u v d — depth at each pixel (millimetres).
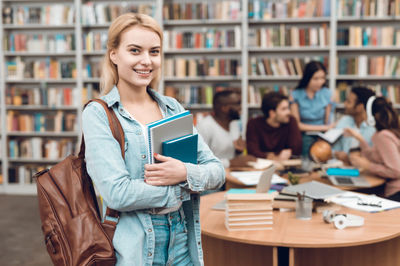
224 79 6090
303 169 3473
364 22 5926
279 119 3895
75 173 1352
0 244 4172
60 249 1263
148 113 1447
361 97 3861
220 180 1460
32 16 6301
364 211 2307
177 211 1406
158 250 1362
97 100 1338
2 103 6410
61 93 6348
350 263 2268
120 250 1284
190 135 1419
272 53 6113
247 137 4031
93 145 1270
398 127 3184
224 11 5949
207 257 2287
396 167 3027
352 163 3305
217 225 2098
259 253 2227
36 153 6445
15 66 6387
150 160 1304
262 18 5863
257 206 2016
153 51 1355
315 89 4805
